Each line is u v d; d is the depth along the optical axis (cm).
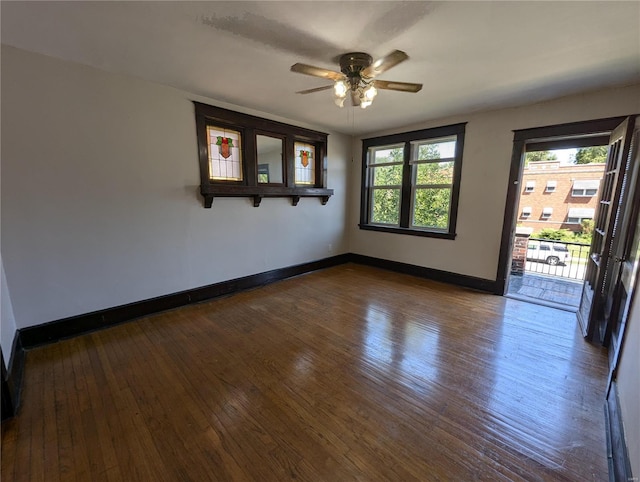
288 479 139
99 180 273
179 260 339
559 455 153
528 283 475
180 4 168
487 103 342
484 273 402
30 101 232
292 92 316
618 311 248
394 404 189
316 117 411
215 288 376
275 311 335
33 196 241
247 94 323
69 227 261
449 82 280
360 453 153
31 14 178
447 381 212
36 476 140
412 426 171
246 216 399
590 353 249
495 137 373
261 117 387
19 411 180
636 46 208
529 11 170
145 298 317
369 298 377
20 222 237
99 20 185
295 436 164
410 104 349
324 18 181
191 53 230
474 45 211
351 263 566
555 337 277
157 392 199
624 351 185
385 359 240
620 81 273
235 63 248
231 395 196
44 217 248
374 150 523
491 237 390
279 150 423
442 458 150
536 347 259
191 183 337
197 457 150
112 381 210
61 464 146
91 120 262
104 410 182
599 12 169
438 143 439
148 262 314
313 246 502
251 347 257
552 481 139
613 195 253
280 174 430
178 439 161
